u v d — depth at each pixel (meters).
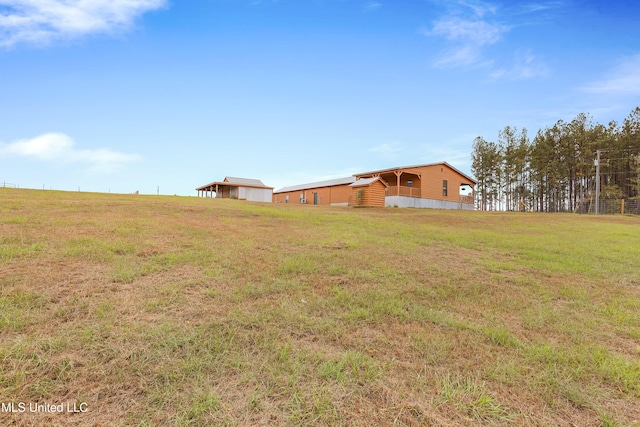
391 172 28.17
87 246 5.11
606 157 33.97
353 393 2.03
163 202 13.56
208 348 2.47
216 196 35.66
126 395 1.89
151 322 2.84
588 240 9.51
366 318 3.25
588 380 2.32
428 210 22.36
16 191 15.41
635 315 3.67
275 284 4.10
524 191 42.31
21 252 4.52
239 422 1.72
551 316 3.55
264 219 10.69
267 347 2.55
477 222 14.60
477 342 2.84
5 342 2.36
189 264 4.72
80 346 2.36
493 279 5.02
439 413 1.88
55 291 3.36
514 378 2.28
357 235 8.20
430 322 3.25
